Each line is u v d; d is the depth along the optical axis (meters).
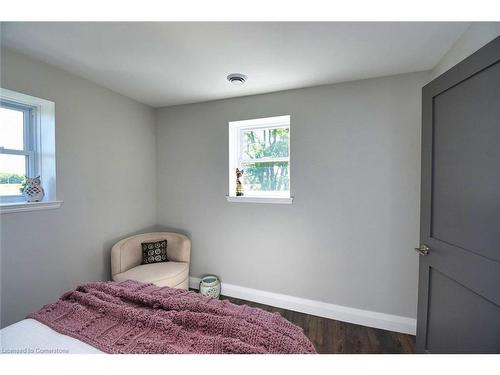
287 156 2.49
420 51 1.59
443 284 1.34
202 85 2.20
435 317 1.41
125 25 1.35
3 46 1.57
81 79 2.07
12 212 1.63
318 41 1.49
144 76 2.03
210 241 2.69
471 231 1.14
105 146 2.31
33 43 1.54
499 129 1.00
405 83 1.91
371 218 2.03
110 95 2.34
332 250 2.16
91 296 1.29
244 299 2.52
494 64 1.02
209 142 2.66
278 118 2.38
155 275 2.20
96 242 2.23
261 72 1.92
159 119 2.90
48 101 1.83
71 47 1.59
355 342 1.82
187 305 1.22
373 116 2.00
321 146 2.17
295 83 2.12
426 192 1.46
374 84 1.99
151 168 2.87
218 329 1.05
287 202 2.29
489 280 1.04
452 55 1.53
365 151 2.03
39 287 1.79
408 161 1.91
